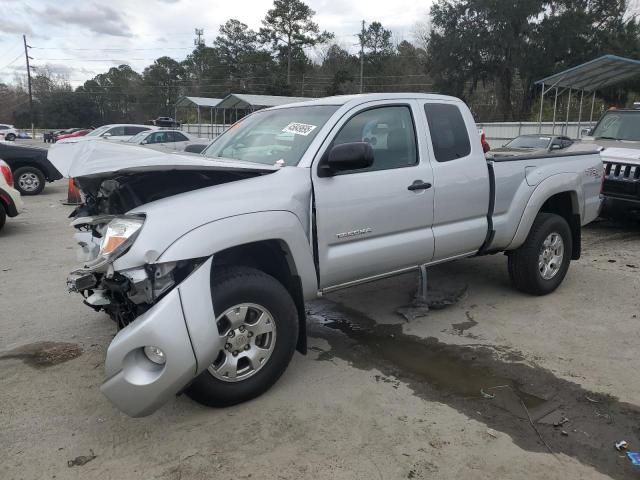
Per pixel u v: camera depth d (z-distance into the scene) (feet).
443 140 14.84
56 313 16.89
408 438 10.14
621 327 15.30
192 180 11.51
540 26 136.05
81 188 11.85
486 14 138.10
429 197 14.12
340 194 12.34
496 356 13.57
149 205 10.43
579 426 10.51
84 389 12.10
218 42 271.28
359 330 15.38
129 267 9.70
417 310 16.31
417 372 12.79
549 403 11.37
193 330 9.64
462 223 15.24
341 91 223.92
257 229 10.68
